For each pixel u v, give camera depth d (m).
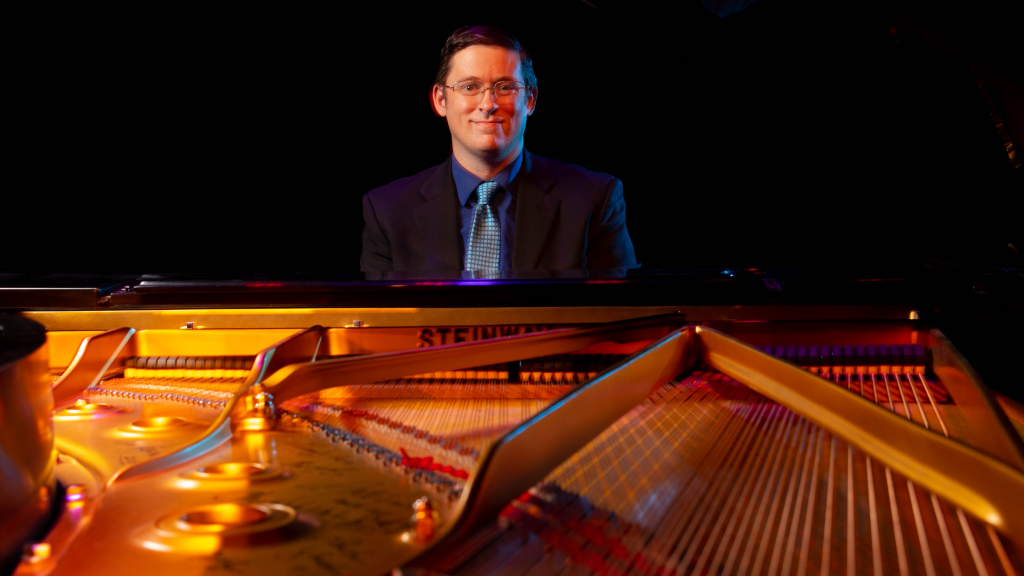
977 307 1.72
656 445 1.20
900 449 1.04
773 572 0.78
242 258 5.40
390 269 3.81
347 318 1.71
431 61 5.09
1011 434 1.04
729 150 4.98
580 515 0.89
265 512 0.86
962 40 1.92
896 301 1.73
